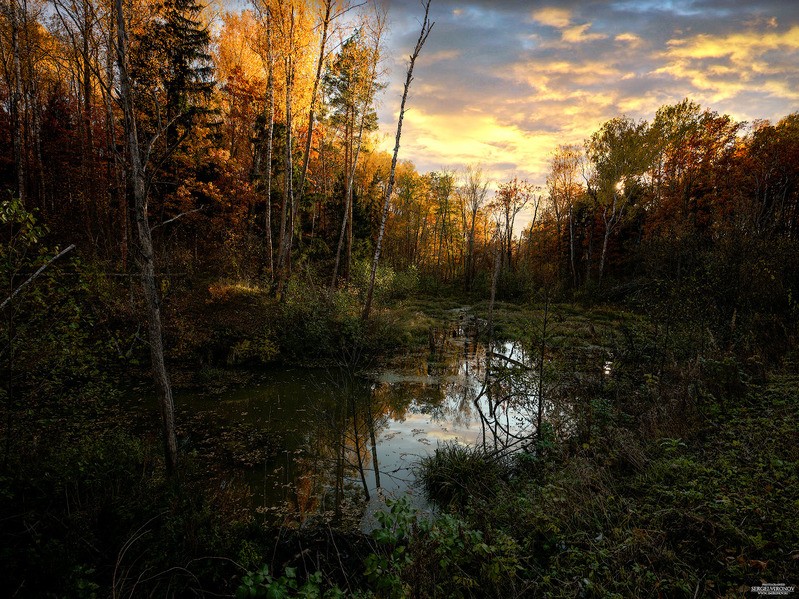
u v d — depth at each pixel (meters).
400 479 6.71
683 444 5.43
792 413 5.62
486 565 3.53
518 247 52.28
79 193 17.58
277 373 12.77
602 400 7.95
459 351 16.88
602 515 4.31
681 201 29.12
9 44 16.14
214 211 19.66
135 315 11.93
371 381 12.61
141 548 3.86
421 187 50.94
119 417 8.71
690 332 9.64
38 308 5.13
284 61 16.67
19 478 4.12
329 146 29.73
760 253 10.02
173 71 15.51
